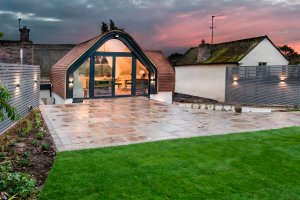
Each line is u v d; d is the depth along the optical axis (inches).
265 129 373.7
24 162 215.8
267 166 228.8
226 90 1013.8
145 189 182.2
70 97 658.8
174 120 434.0
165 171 212.2
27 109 442.0
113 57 715.4
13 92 358.9
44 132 329.4
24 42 979.3
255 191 184.2
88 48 669.9
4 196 158.6
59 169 209.8
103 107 559.8
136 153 255.3
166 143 293.7
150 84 767.1
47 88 842.8
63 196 169.6
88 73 690.8
